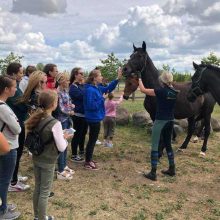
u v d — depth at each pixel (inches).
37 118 155.0
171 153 253.8
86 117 247.9
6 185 164.9
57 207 194.7
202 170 275.6
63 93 233.5
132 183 239.3
